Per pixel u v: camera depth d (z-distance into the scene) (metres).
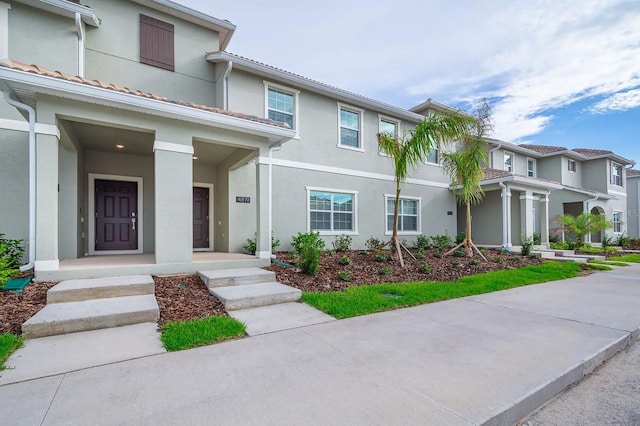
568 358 3.58
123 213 9.44
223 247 10.07
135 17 9.60
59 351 3.56
